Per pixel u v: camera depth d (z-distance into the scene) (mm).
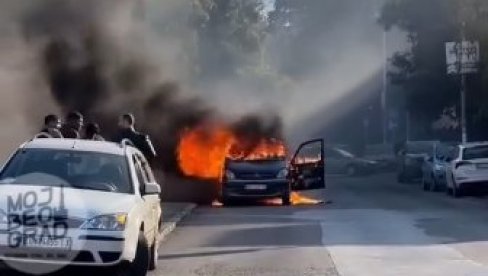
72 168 16391
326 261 19297
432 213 31531
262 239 23891
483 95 47656
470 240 22922
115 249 14625
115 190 16078
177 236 24875
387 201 38750
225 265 18906
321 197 42375
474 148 40656
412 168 56562
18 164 16484
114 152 16875
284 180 37031
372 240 23188
